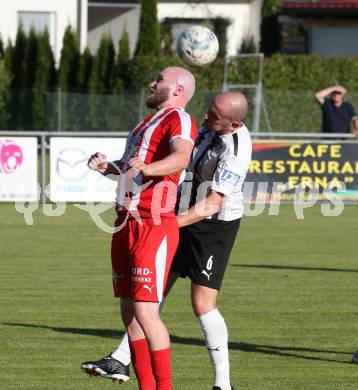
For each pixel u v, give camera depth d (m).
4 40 89.25
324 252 35.81
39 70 78.94
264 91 72.19
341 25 92.06
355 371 19.62
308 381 18.81
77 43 79.12
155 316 16.47
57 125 71.69
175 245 16.78
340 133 48.41
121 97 71.50
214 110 17.66
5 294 27.36
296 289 28.47
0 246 36.69
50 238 38.91
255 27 98.62
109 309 25.45
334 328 23.42
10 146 46.84
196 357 20.66
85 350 21.11
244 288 28.55
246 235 40.47
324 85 78.44
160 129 16.61
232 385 18.27
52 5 89.50
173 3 98.00
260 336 22.58
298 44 96.19
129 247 16.50
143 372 17.09
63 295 27.27
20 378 18.88
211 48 21.86
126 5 94.44
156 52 81.12
